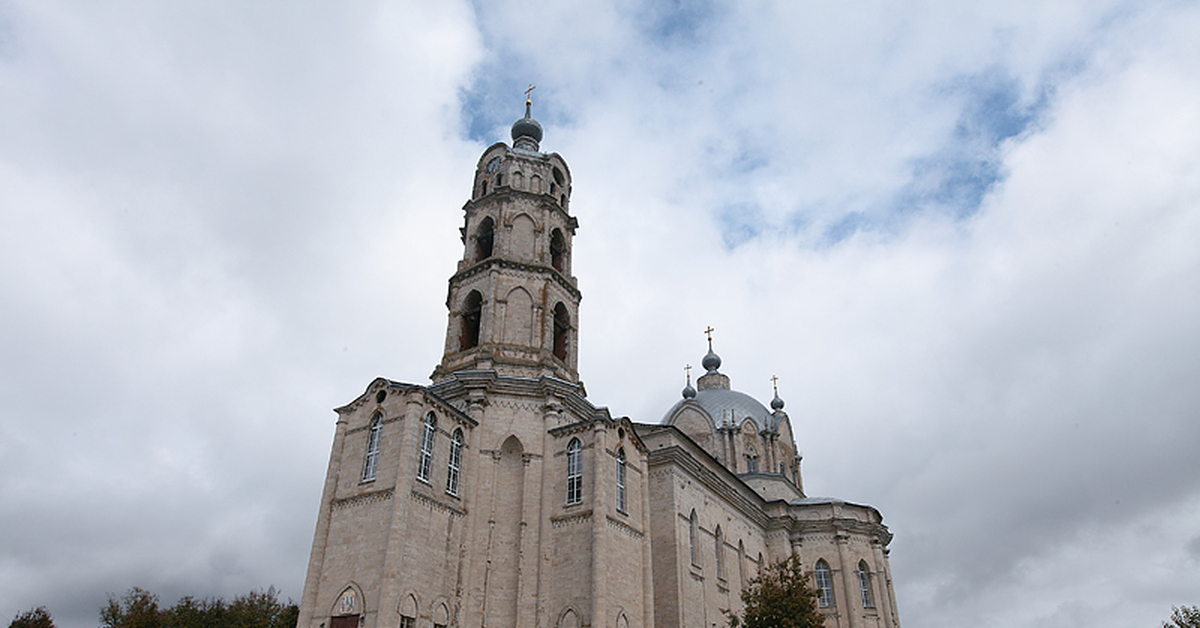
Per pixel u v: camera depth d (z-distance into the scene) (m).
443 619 37.47
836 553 67.06
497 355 47.69
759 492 74.06
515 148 59.97
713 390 87.25
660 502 50.31
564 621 39.06
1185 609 68.94
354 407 42.72
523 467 43.38
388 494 37.53
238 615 82.88
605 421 43.38
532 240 53.44
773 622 45.56
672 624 46.19
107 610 83.75
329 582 37.53
